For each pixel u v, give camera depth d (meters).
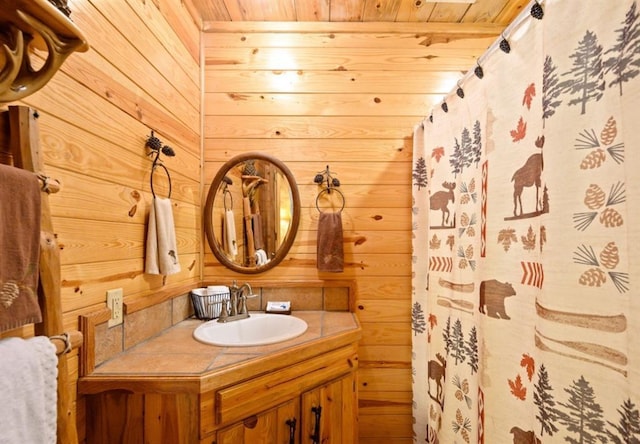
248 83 1.88
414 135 1.83
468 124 1.33
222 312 1.56
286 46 1.90
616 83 0.69
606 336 0.71
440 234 1.59
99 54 1.05
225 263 1.83
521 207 1.01
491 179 1.14
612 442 0.69
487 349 1.14
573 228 0.76
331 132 1.90
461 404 1.37
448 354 1.48
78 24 0.96
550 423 0.81
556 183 0.80
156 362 1.08
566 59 0.78
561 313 0.79
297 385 1.24
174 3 1.56
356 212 1.89
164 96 1.46
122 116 1.16
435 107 1.63
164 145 1.44
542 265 0.84
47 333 0.74
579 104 0.76
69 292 0.93
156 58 1.39
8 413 0.58
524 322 1.00
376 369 1.86
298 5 1.77
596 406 0.72
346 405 1.44
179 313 1.58
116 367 1.04
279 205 1.86
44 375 0.65
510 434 1.04
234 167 1.86
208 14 1.83
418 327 1.80
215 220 1.85
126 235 1.18
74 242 0.95
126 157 1.19
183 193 1.63
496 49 1.11
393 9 1.81
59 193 0.90
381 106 1.91
